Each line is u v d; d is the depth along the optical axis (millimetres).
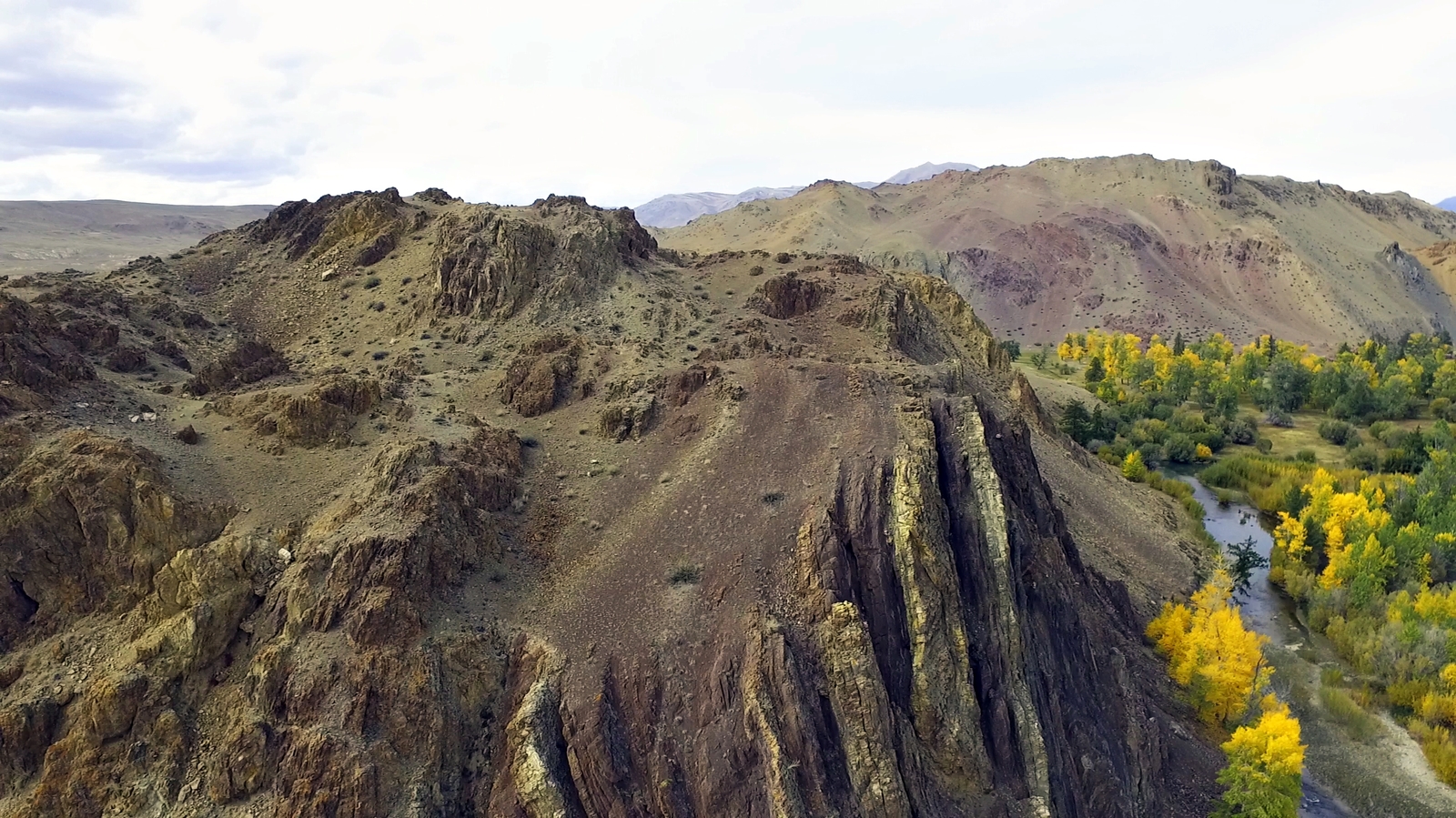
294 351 79938
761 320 77938
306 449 50125
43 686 36875
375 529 41812
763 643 39688
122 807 34156
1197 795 50469
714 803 36625
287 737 35844
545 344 71125
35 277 77125
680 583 44094
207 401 55188
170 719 35688
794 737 37250
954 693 42031
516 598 43938
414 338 78062
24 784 34875
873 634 42094
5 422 44969
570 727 37906
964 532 47375
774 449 52281
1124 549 80125
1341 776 57812
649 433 57375
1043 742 42469
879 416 53750
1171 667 61062
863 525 45094
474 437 53312
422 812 35094
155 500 42062
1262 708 58094
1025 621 46844
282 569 41031
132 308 73500
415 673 37938
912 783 38812
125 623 39531
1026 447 63531
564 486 52938
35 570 40281
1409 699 65062
